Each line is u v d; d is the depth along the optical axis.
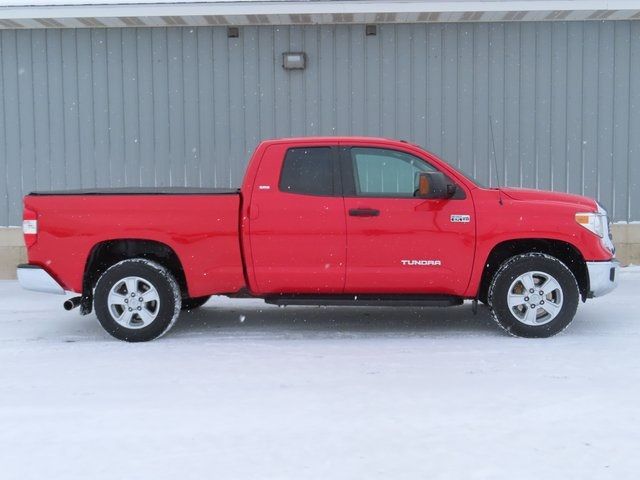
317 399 5.23
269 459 4.18
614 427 4.62
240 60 11.62
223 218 7.02
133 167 11.76
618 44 11.49
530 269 6.98
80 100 11.68
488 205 6.98
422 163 7.12
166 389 5.53
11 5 10.55
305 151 7.12
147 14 10.62
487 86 11.59
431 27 11.52
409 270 7.00
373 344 6.96
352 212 6.96
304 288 7.12
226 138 11.72
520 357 6.36
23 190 11.76
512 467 4.04
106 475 3.99
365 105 11.66
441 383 5.60
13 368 6.21
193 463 4.13
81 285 7.12
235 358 6.45
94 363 6.34
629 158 11.62
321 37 11.57
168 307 7.09
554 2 10.48
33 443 4.46
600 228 7.09
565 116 11.59
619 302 9.12
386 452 4.25
